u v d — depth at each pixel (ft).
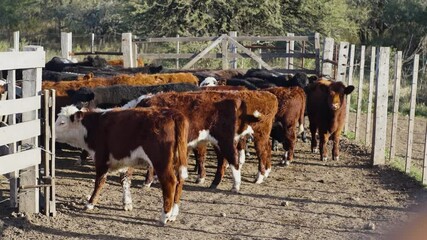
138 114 28.73
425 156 36.60
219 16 103.50
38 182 29.07
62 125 30.35
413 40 117.08
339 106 42.80
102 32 126.52
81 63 60.13
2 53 26.25
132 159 28.91
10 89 27.48
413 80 39.19
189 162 42.06
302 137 50.90
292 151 41.78
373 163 41.73
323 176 39.06
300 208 31.91
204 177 36.58
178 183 28.89
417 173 39.45
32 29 132.57
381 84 41.42
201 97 34.45
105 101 41.22
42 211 29.25
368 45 119.65
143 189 34.68
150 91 42.01
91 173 38.19
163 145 27.91
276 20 103.40
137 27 105.81
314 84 44.29
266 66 62.34
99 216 29.55
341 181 37.83
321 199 33.65
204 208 31.48
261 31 105.09
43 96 28.68
